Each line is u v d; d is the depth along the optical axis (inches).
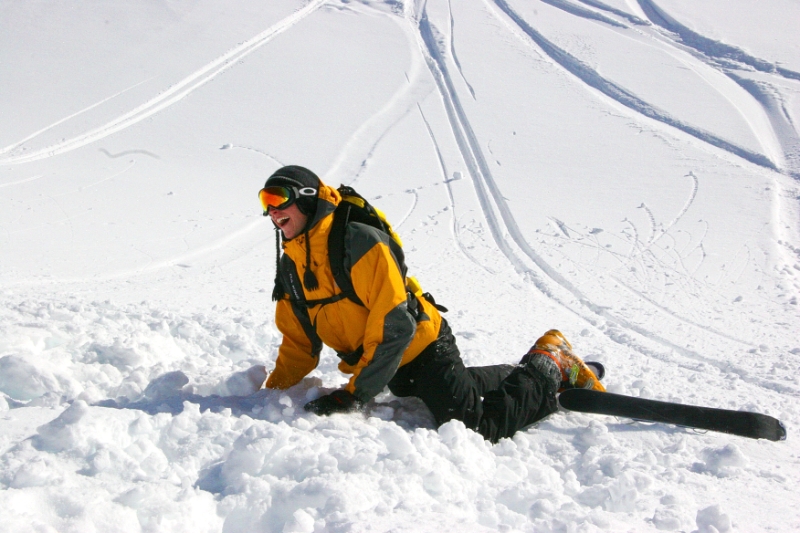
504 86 631.2
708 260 316.5
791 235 355.6
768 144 516.4
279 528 83.5
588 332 219.0
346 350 127.0
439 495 92.4
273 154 490.3
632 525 87.4
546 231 358.3
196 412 107.3
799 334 227.6
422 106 585.0
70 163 462.3
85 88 596.7
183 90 603.8
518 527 85.3
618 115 575.5
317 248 118.0
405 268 121.8
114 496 81.8
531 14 823.7
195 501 82.2
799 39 751.7
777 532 90.2
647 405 128.0
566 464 115.1
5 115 539.2
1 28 693.3
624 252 328.2
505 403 123.0
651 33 781.9
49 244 320.5
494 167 465.4
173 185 430.3
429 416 130.0
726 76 666.2
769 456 121.0
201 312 208.2
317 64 668.1
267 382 135.2
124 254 313.0
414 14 820.0
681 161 477.7
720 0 872.9
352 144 509.0
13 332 153.4
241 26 747.4
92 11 746.8
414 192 425.1
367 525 77.1
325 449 100.4
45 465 85.4
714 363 196.9
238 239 345.7
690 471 113.2
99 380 138.9
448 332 127.9
